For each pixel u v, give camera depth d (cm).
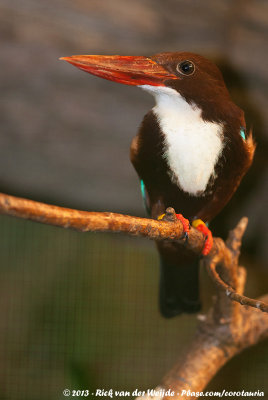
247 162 667
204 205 689
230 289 477
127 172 1186
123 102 1033
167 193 687
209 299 1488
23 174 1238
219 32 941
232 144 650
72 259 1545
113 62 654
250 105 1020
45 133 1112
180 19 926
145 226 460
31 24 934
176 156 653
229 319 673
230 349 679
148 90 660
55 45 958
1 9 915
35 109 1064
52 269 1530
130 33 948
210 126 650
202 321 702
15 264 1536
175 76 652
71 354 1354
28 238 1560
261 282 1420
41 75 998
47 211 371
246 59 962
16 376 1298
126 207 1293
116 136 1103
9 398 1255
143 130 672
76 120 1075
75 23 936
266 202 1176
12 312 1444
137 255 1548
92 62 650
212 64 670
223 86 674
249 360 1312
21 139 1134
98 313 1445
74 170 1204
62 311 1446
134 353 1378
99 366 1334
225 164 655
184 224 572
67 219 385
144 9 920
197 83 648
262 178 1135
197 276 769
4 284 1498
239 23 925
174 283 787
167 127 655
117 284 1507
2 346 1362
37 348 1362
